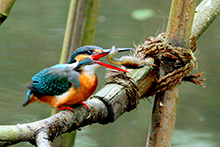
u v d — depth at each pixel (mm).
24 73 12578
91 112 5109
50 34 14797
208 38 14797
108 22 15430
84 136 10836
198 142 10430
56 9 16703
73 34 8438
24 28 15102
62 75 5539
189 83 13234
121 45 13539
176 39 5609
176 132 10945
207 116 11625
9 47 13891
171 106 5742
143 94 5715
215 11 6625
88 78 5609
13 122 10570
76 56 5801
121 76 5629
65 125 4758
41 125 4441
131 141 10586
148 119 11656
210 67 13242
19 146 10125
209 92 12617
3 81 12164
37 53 13492
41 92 5738
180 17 5516
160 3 17109
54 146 9008
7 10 6098
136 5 17031
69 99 5551
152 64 5285
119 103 5328
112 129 11219
